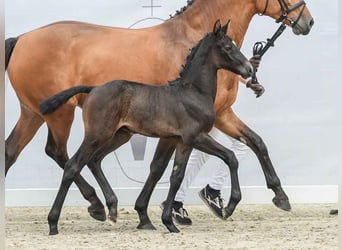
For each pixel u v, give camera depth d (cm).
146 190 1193
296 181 1438
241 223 1255
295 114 1425
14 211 1395
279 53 1415
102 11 1398
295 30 1282
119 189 1428
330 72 1416
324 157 1433
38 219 1316
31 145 1426
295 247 1041
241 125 1275
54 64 1219
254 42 1406
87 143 1127
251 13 1257
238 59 1140
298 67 1416
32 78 1224
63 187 1142
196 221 1282
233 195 1198
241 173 1440
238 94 1419
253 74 1193
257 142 1274
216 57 1143
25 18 1393
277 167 1432
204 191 1288
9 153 1285
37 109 1244
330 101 1423
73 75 1219
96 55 1213
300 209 1391
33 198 1434
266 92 1420
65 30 1228
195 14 1232
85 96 1224
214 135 1362
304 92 1422
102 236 1140
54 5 1396
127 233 1166
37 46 1224
